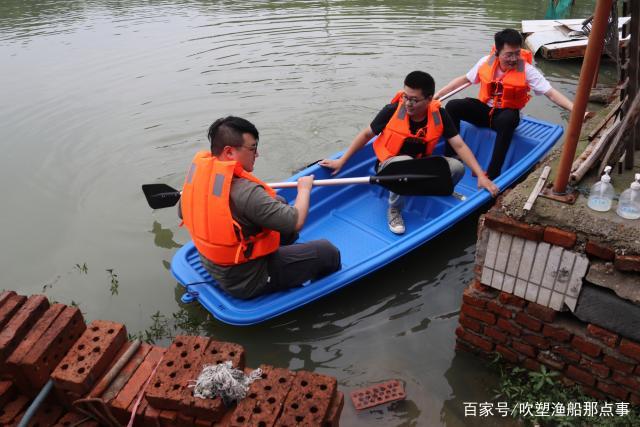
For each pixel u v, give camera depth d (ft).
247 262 9.30
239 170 8.54
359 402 8.36
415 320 10.11
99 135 17.75
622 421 7.62
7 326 6.81
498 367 8.86
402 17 29.84
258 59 23.99
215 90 20.89
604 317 7.27
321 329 9.98
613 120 9.61
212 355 6.51
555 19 28.25
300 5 33.65
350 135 17.56
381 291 10.80
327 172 13.35
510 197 7.64
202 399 5.95
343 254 11.98
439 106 11.85
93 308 10.59
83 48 26.21
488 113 14.47
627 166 8.22
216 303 9.62
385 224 12.94
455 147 12.18
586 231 6.97
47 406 6.96
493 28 27.27
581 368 7.94
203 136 17.63
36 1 37.68
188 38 27.30
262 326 10.07
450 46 24.71
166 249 12.39
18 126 18.48
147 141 17.38
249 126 8.47
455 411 8.27
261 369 6.31
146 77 22.31
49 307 7.28
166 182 15.21
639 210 6.98
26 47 26.58
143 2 36.14
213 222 8.65
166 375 6.29
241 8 33.37
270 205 8.56
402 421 8.12
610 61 22.82
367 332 9.87
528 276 7.70
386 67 22.56
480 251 8.07
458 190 14.32
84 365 6.48
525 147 14.58
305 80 21.57
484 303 8.40
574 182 7.62
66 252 12.32
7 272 11.67
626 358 7.36
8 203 14.29
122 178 15.42
